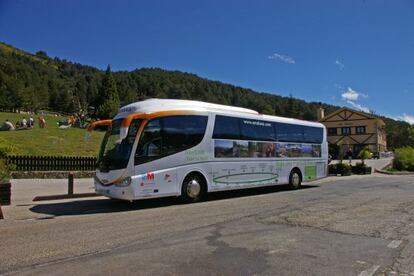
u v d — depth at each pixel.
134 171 12.16
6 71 155.00
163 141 12.94
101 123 14.41
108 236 8.25
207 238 7.90
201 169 13.91
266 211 11.33
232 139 15.16
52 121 64.94
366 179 25.45
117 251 6.98
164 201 14.13
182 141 13.44
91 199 15.04
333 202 13.20
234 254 6.72
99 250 7.07
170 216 10.73
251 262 6.26
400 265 6.10
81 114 69.12
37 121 59.75
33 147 30.31
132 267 6.02
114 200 14.65
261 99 128.38
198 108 14.21
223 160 14.72
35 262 6.38
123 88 128.50
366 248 7.10
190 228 8.95
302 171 18.69
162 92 137.50
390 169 38.12
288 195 15.69
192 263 6.21
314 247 7.16
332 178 26.67
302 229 8.72
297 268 5.95
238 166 15.30
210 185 14.16
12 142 31.20
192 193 13.61
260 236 8.05
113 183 12.27
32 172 21.61
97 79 190.25
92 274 5.70
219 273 5.72
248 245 7.33
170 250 7.00
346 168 30.70
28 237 8.28
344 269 5.91
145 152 12.45
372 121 76.94
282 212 11.10
